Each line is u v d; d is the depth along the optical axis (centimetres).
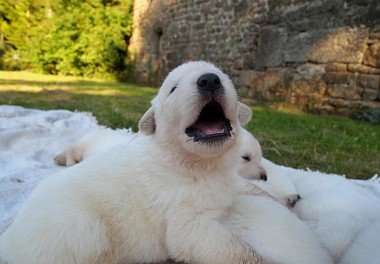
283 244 25
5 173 41
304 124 79
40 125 61
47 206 24
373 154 58
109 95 113
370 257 23
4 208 33
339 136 68
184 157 26
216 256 23
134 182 26
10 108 68
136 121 72
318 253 25
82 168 28
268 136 67
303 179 39
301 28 101
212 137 24
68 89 122
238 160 28
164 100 27
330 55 95
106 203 26
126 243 26
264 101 112
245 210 27
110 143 43
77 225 24
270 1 110
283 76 107
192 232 24
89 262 24
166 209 25
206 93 24
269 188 35
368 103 88
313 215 31
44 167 44
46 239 23
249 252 24
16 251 23
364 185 40
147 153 27
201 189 25
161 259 26
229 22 128
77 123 64
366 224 28
